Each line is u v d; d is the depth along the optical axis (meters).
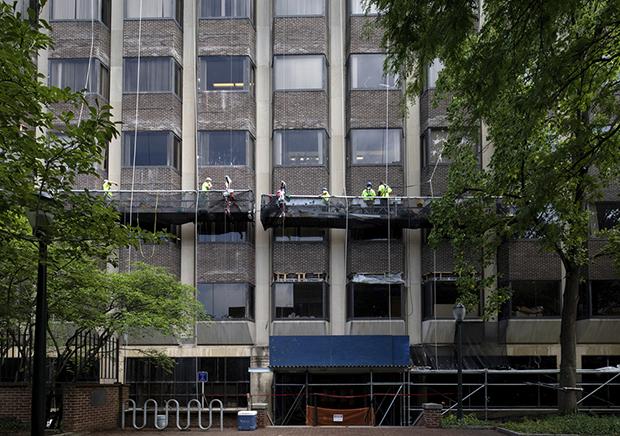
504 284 29.66
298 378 29.34
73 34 31.16
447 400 29.16
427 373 27.69
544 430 17.94
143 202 29.80
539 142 18.41
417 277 30.86
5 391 18.30
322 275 30.36
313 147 31.19
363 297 30.23
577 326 29.48
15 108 9.10
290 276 30.36
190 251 30.94
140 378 29.58
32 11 9.49
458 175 22.12
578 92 12.87
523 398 29.53
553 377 29.42
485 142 28.94
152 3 31.89
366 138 31.41
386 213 29.78
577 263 21.50
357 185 31.09
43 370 11.24
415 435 18.28
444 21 10.03
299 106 31.44
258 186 31.86
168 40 31.64
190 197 30.12
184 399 29.55
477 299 23.30
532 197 12.90
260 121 32.34
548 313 29.42
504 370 26.95
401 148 31.31
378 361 25.38
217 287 30.14
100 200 10.80
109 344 25.64
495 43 10.92
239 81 31.70
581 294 29.31
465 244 22.95
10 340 21.86
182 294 23.02
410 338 30.38
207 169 31.09
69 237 10.79
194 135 32.00
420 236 31.08
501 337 29.78
